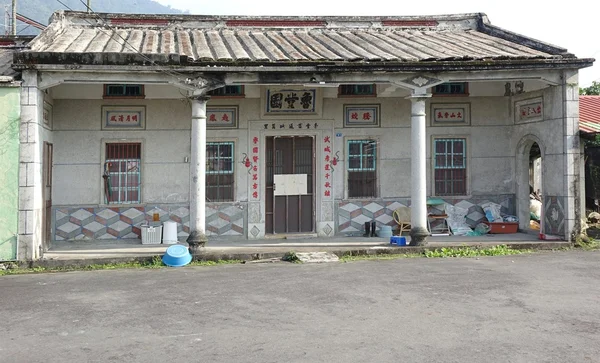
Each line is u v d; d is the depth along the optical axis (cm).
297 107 1244
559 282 785
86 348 517
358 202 1267
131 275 867
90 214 1176
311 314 624
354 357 486
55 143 1162
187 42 1158
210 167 1230
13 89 934
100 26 1252
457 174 1299
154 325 587
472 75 1064
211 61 977
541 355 491
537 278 813
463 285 768
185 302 683
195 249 997
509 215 1290
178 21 1302
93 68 941
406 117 1282
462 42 1241
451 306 655
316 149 1255
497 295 708
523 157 1273
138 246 1112
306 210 1262
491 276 830
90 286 784
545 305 659
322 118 1255
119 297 714
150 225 1162
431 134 1284
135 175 1205
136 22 1282
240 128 1232
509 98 1297
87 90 1171
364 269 898
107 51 988
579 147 1095
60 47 1005
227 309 648
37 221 962
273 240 1197
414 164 1075
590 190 1347
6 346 525
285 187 1252
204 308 653
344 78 1038
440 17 1391
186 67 971
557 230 1127
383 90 1241
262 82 1013
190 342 531
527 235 1223
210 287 767
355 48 1155
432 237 1207
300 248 1063
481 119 1298
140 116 1203
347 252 1036
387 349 507
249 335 550
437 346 514
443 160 1296
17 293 742
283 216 1253
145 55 954
